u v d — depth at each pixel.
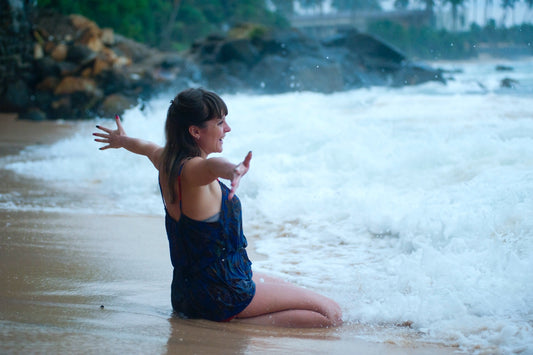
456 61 48.28
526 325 3.28
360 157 7.52
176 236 3.32
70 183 8.45
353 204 6.16
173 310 3.50
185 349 2.79
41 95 23.31
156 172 8.65
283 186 7.12
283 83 27.27
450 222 4.91
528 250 4.23
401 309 3.56
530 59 39.62
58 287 3.87
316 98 17.14
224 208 3.28
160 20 64.88
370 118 10.60
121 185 8.14
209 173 3.03
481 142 7.16
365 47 32.59
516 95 15.88
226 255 3.31
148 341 2.87
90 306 3.47
